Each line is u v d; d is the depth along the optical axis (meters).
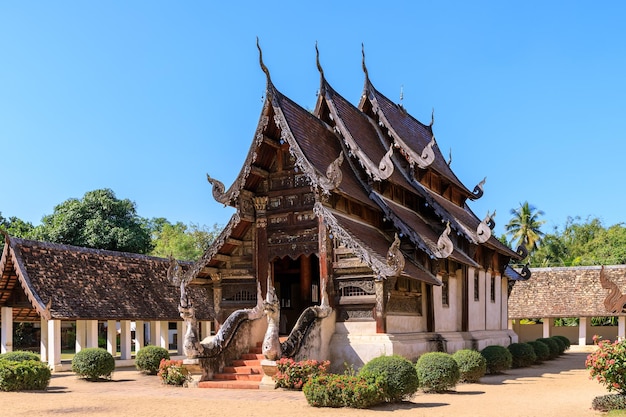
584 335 45.97
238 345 20.70
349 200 22.31
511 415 13.81
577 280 47.38
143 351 25.23
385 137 27.16
